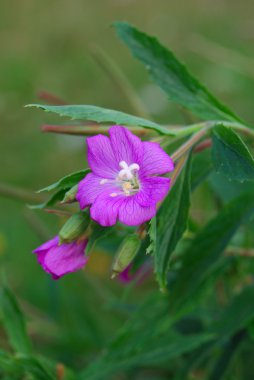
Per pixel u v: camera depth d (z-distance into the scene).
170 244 0.30
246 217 0.33
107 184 0.27
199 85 0.32
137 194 0.27
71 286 0.49
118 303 0.40
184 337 0.34
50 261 0.27
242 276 0.36
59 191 0.28
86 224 0.27
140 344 0.34
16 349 0.34
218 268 0.35
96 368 0.34
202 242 0.33
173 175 0.29
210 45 0.53
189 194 0.30
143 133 0.30
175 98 0.33
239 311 0.35
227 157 0.29
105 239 0.34
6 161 0.69
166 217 0.30
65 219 0.43
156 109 0.69
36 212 0.58
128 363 0.34
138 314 0.35
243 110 0.65
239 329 0.35
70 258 0.27
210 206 0.43
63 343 0.41
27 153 0.70
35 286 0.47
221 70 0.69
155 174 0.27
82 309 0.42
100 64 0.40
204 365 0.39
